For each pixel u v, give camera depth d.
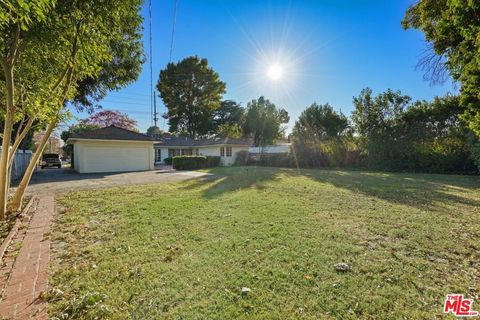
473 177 11.00
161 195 6.89
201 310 1.96
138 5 4.97
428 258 2.90
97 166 15.66
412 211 4.98
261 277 2.44
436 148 13.34
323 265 2.70
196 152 28.59
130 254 2.98
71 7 3.92
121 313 1.92
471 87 3.54
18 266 2.69
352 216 4.61
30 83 4.90
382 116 15.21
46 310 1.94
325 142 19.00
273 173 13.55
